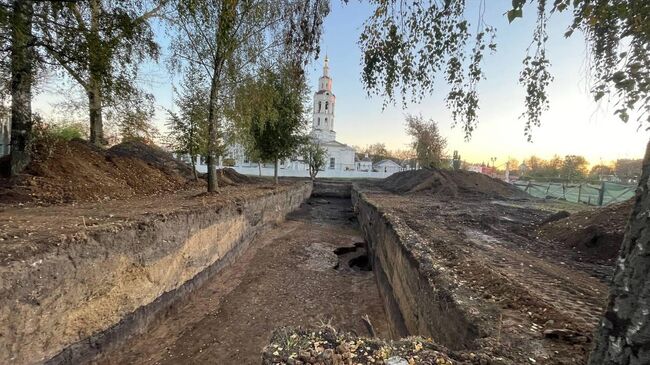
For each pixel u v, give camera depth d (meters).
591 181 19.02
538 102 2.65
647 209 1.15
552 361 2.13
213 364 4.61
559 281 4.04
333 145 44.34
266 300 6.76
